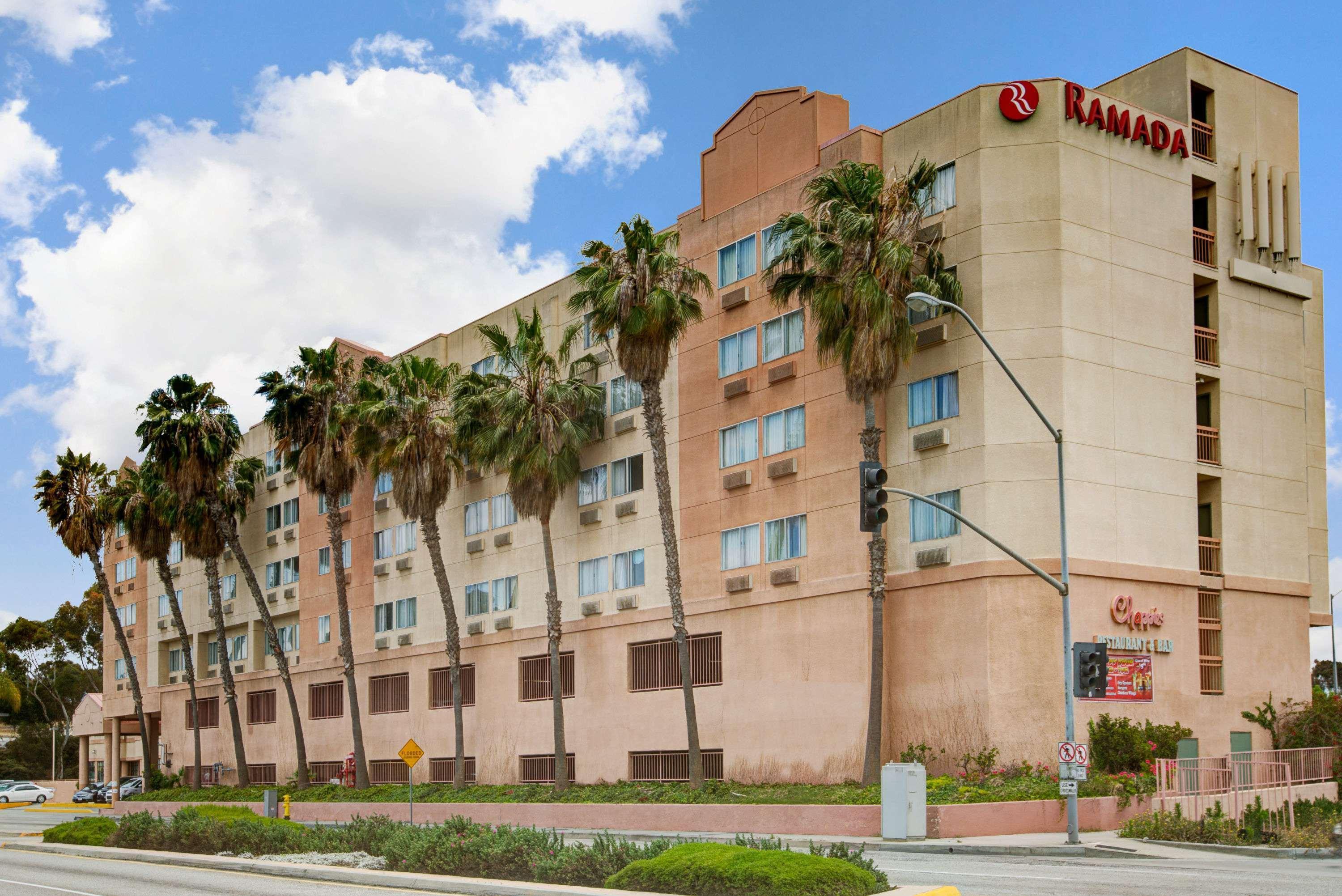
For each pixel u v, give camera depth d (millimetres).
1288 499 42219
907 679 36844
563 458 48594
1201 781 31312
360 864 24234
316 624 68375
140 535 73688
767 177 43625
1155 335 38312
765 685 41125
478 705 55000
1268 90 43750
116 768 90750
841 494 39312
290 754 69000
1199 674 37688
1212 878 20547
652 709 45562
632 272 41312
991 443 35625
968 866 23469
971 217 36969
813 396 40625
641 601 46688
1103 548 36031
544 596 49594
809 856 17156
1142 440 37500
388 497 63344
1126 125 38312
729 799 37375
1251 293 42344
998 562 35000
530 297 55031
